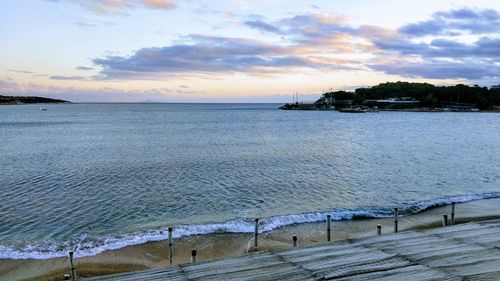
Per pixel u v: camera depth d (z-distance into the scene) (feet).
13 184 111.24
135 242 66.39
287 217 79.36
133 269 55.31
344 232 71.05
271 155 173.99
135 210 86.94
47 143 221.66
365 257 23.95
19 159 159.22
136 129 332.19
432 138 255.70
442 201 92.99
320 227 74.13
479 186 113.80
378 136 271.49
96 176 123.54
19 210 85.87
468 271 21.45
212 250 62.75
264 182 116.06
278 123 428.97
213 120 490.08
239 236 69.00
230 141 234.58
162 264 57.26
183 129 333.21
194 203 92.84
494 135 275.59
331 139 249.75
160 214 84.07
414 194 103.30
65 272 54.34
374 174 130.21
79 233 71.61
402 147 207.21
